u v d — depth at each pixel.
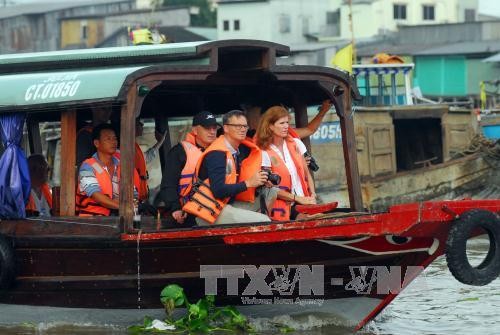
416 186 39.41
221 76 19.55
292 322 18.73
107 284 18.31
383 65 42.78
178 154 18.44
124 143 17.69
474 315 20.48
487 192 39.91
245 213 17.70
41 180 20.98
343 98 18.84
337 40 93.31
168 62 18.77
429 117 40.44
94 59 20.03
